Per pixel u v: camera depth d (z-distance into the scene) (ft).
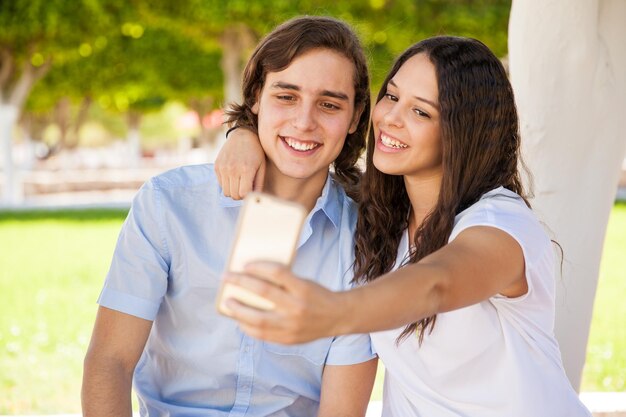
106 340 7.84
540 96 9.64
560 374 7.29
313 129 7.74
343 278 8.20
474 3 41.42
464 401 7.34
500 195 7.20
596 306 23.84
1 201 58.08
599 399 11.74
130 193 65.26
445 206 7.35
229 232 7.93
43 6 46.14
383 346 7.68
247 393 8.13
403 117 7.54
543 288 6.89
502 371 7.17
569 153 9.73
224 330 7.95
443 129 7.38
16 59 50.98
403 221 8.20
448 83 7.38
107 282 7.88
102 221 43.96
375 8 40.88
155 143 175.63
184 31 47.03
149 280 7.85
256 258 4.79
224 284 4.64
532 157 9.77
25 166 86.43
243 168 7.64
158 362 8.34
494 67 7.58
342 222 8.36
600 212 9.94
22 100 54.90
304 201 8.19
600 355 18.63
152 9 44.06
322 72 7.71
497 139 7.54
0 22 46.60
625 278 27.73
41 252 33.73
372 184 8.13
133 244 7.86
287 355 8.11
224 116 8.57
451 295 5.45
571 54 9.51
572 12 9.41
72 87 68.18
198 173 8.16
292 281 4.50
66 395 16.15
